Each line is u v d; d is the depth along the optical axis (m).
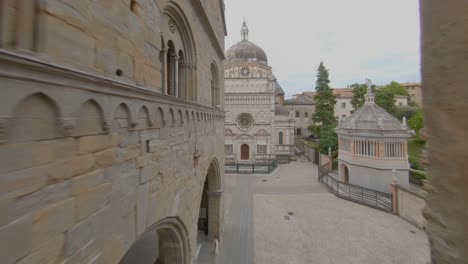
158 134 5.68
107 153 3.72
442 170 2.25
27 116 2.37
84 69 3.23
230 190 30.27
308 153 55.72
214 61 14.15
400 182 27.27
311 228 18.88
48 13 2.63
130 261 12.14
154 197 5.47
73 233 3.02
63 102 2.79
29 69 2.32
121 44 4.20
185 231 7.94
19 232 2.31
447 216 2.18
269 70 52.72
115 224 3.95
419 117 49.84
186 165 7.91
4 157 2.15
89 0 3.35
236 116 51.56
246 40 59.31
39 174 2.53
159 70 5.97
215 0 14.17
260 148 51.50
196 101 9.68
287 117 54.66
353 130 30.83
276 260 14.25
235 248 15.45
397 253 15.33
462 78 2.01
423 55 2.53
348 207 23.89
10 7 2.26
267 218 20.81
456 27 2.07
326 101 58.50
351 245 16.25
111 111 3.75
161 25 6.71
